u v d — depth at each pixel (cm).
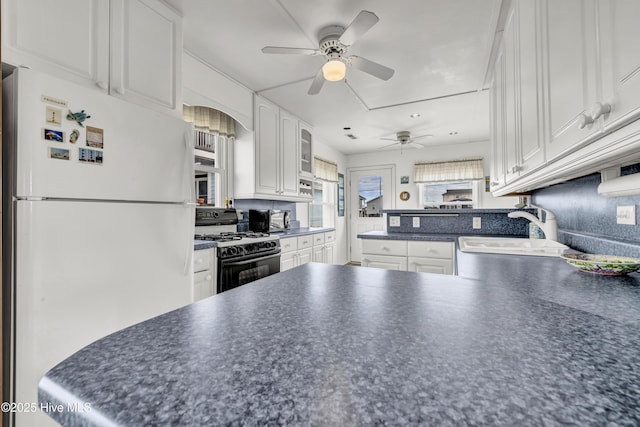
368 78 261
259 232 310
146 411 30
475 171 479
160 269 143
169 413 30
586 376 35
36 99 103
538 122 97
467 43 206
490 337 46
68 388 34
